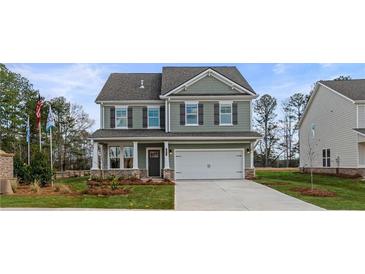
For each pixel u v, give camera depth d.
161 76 30.22
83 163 47.09
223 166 25.16
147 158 26.28
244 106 25.77
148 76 30.20
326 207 13.10
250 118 25.66
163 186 19.62
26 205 12.96
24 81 43.53
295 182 22.47
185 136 24.30
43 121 42.56
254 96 25.58
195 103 25.73
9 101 41.34
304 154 35.03
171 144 25.11
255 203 14.04
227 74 28.38
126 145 26.25
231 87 25.75
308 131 33.94
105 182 21.44
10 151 41.25
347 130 26.92
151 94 27.28
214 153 25.17
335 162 28.72
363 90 27.36
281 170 41.88
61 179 28.48
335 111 28.67
